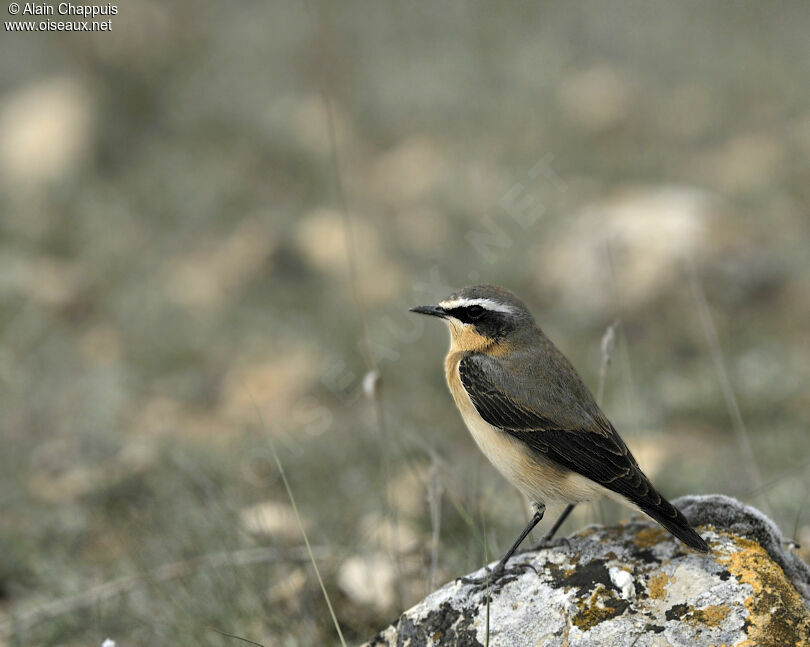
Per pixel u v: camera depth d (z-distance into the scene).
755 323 15.37
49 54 23.39
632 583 6.78
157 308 16.61
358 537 10.10
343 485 11.55
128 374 14.91
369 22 25.02
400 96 22.59
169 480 11.65
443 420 13.36
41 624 9.27
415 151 20.88
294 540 10.08
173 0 24.00
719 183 19.28
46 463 12.69
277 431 13.02
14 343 15.72
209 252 18.48
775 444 12.43
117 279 17.67
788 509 10.70
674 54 23.39
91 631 9.20
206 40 24.33
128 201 19.77
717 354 10.02
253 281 17.53
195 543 10.03
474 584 7.08
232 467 11.84
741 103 21.77
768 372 13.87
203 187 20.14
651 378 14.19
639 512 7.73
